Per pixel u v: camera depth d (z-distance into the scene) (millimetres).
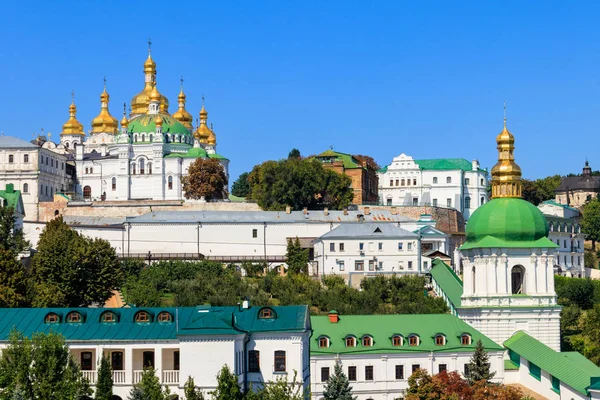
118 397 160125
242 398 151125
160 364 161000
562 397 191750
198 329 156375
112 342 161750
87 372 161000
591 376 186500
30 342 153625
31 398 150125
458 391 178250
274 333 164375
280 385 151500
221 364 155000
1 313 170625
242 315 169375
